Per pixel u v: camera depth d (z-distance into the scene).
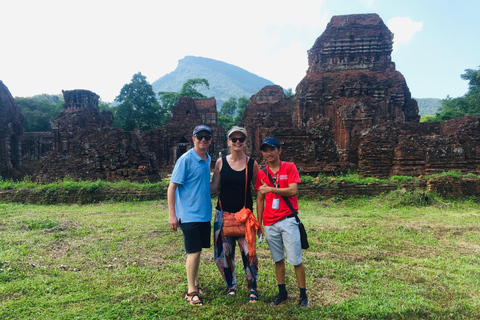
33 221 7.06
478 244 5.89
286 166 3.64
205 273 4.24
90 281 3.83
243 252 3.56
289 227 3.40
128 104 46.91
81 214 8.62
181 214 3.54
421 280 4.06
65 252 5.09
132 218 7.99
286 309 3.20
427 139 17.00
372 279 4.07
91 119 30.52
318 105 30.92
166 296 3.42
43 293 3.43
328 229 6.86
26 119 48.97
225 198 3.70
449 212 9.34
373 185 11.66
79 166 16.45
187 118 37.47
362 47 32.62
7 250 4.92
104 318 2.90
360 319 3.03
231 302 3.37
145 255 4.96
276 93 39.91
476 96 37.91
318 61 33.44
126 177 16.03
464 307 3.28
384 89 30.17
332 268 4.50
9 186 11.91
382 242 5.89
